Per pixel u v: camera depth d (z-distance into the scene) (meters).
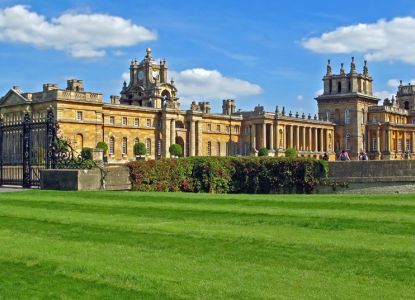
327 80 130.88
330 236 13.77
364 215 16.70
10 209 19.53
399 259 11.45
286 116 113.88
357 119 125.50
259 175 35.97
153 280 10.18
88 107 79.62
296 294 9.33
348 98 126.31
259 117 110.19
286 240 13.27
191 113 99.00
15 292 9.83
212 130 105.88
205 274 10.57
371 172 33.62
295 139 116.75
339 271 10.73
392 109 129.88
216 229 14.83
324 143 124.69
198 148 100.25
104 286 9.95
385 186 33.12
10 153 32.62
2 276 10.78
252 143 110.81
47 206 20.30
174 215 17.47
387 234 13.96
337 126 127.56
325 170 34.75
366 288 9.66
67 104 76.81
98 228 15.32
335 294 9.33
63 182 28.11
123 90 111.94
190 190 34.69
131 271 10.78
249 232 14.33
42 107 77.31
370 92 132.00
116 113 87.31
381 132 127.56
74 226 15.73
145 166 32.06
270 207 19.00
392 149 128.00
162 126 95.00
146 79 108.19
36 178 30.75
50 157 30.42
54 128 30.53
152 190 32.22
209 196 23.05
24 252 12.50
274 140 112.19
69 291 9.79
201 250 12.55
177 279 10.23
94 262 11.52
